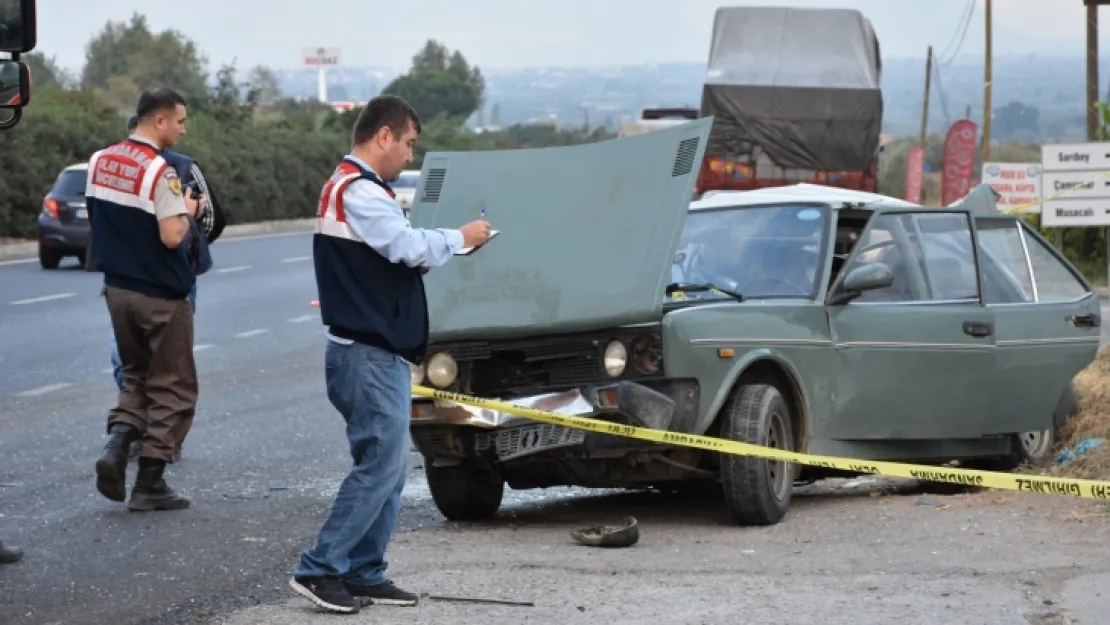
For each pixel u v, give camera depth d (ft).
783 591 31.50
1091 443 46.98
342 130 287.69
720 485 46.98
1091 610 29.04
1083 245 135.54
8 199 163.73
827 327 41.01
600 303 37.76
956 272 45.01
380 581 31.01
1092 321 48.93
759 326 39.11
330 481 46.98
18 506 42.73
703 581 32.60
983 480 33.19
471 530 40.11
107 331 88.28
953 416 44.14
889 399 42.45
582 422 36.47
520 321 38.37
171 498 42.39
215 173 207.72
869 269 40.86
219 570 35.09
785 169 134.31
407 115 30.14
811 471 42.09
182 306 41.86
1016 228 48.70
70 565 35.65
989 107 193.16
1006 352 45.37
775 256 42.45
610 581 32.78
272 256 151.43
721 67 135.64
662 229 38.29
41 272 126.93
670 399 37.04
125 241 41.34
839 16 136.15
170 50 399.44
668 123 180.24
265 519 41.01
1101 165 110.52
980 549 34.86
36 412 60.54
